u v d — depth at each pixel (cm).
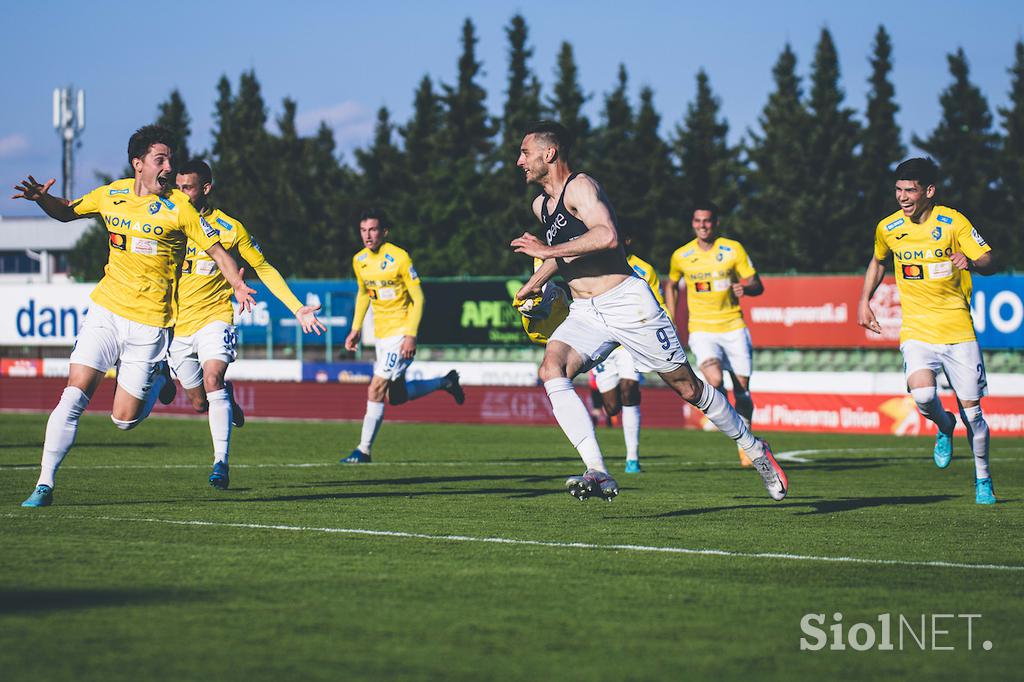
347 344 1509
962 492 1146
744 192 6788
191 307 1130
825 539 785
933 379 1062
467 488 1121
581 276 848
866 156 6362
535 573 638
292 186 7519
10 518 845
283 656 462
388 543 739
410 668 448
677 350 849
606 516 899
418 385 1500
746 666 459
